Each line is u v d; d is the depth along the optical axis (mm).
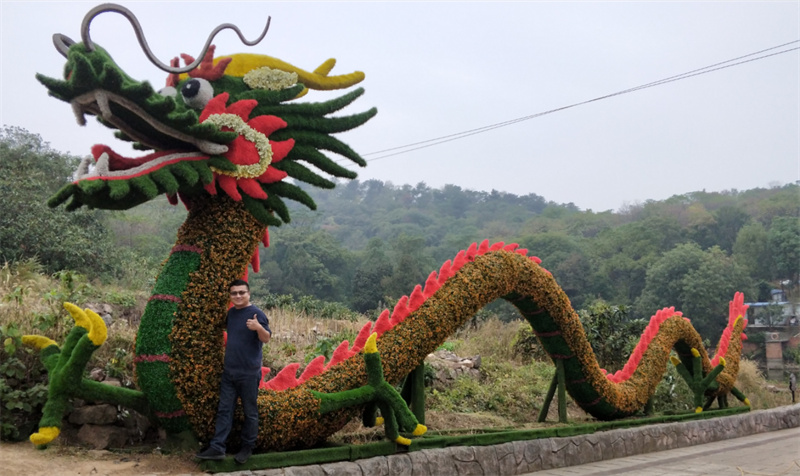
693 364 10656
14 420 5301
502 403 9750
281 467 5043
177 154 4922
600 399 8586
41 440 4480
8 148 15031
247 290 5066
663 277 33125
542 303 7832
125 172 4531
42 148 16203
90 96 4430
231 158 5113
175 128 4746
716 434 10109
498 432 6910
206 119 5086
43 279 9586
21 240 12094
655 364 9672
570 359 8297
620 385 9148
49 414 4578
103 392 4754
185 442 4977
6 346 5445
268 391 5363
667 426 9117
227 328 5055
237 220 5266
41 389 5402
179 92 5258
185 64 5316
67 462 4746
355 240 71062
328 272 38531
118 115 4742
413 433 5898
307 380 5766
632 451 8367
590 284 37719
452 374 10227
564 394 8297
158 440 5723
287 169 5441
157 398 4840
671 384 11953
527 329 13242
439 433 6715
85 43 4434
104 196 4461
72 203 4676
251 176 5188
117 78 4352
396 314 6480
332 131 5762
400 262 35125
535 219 64875
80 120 4621
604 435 8039
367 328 6391
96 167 4430
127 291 9672
